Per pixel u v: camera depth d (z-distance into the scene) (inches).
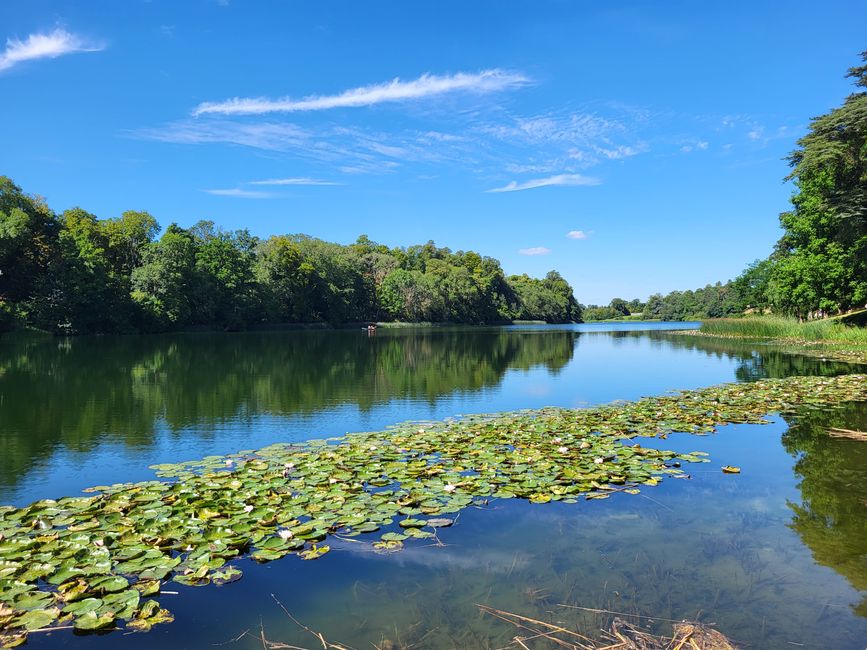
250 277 2679.6
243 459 348.5
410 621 168.4
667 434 416.5
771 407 518.6
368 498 271.4
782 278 1932.8
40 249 2058.3
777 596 182.5
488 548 220.5
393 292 3767.2
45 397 616.7
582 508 265.3
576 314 6820.9
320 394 651.5
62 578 189.9
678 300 7130.9
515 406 567.5
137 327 2212.1
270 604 179.9
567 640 157.4
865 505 267.6
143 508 254.1
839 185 1242.6
